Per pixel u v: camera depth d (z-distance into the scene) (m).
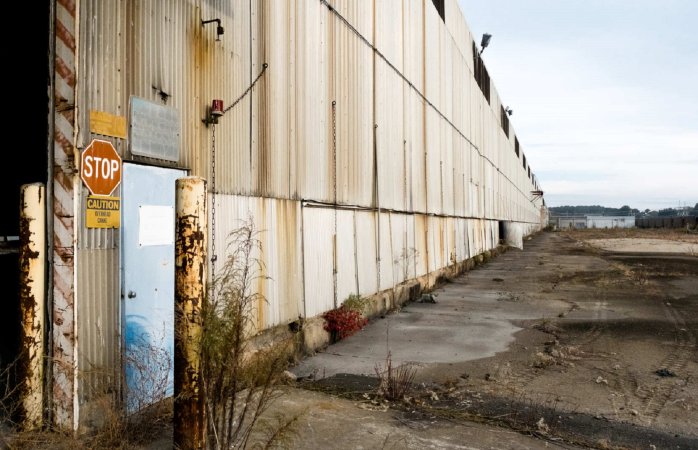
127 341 4.78
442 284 16.89
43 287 4.27
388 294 11.98
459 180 21.28
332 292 9.37
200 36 5.92
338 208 9.74
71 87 4.29
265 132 7.28
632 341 8.82
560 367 7.25
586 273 19.94
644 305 12.55
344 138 10.11
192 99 5.77
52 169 4.33
